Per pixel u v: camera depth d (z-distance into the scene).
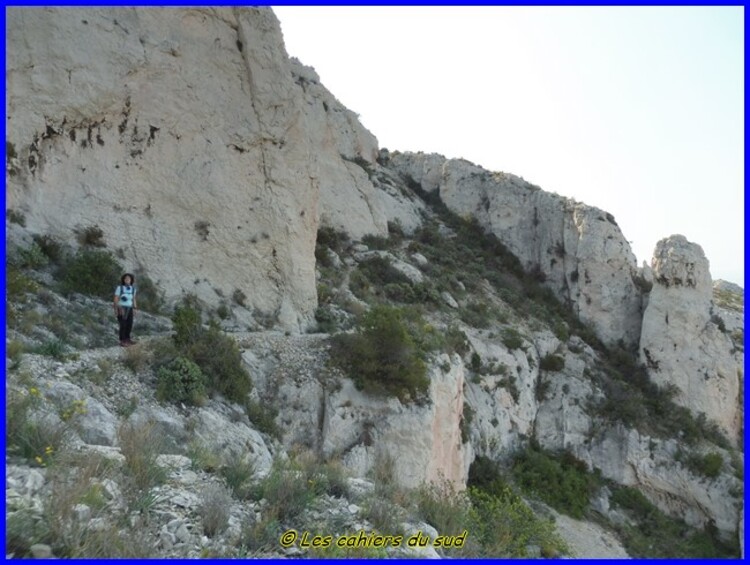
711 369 31.72
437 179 47.84
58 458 6.27
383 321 17.08
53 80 15.88
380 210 37.94
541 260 39.91
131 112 17.31
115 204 16.73
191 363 12.26
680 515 27.81
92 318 13.58
